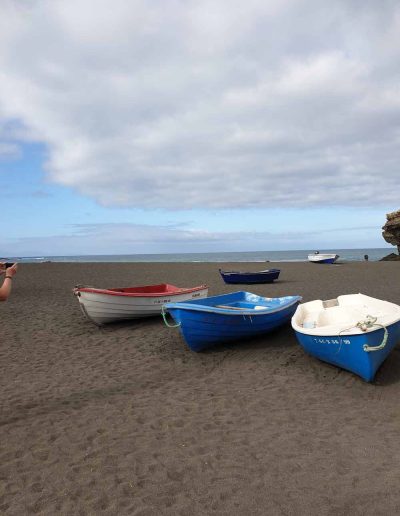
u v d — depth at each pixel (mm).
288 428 5379
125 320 12148
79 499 3932
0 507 3824
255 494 3959
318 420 5613
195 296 13422
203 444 4980
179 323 8750
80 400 6504
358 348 6613
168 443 5027
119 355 9109
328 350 7199
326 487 4035
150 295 12078
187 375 7746
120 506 3811
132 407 6184
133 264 45875
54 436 5262
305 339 7641
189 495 3965
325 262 42969
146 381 7414
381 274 28375
